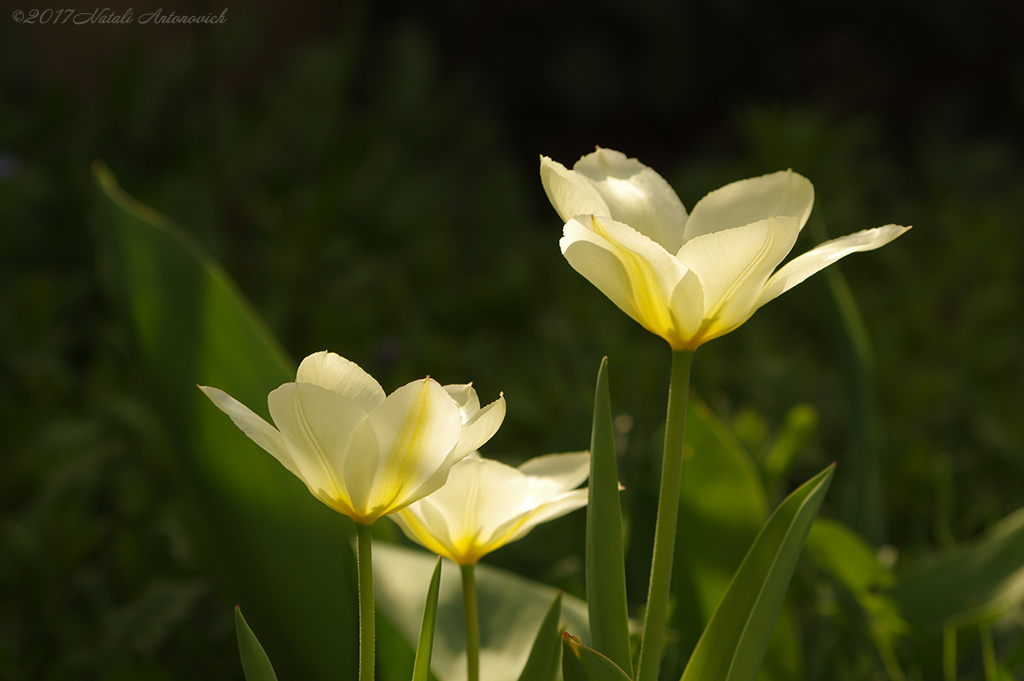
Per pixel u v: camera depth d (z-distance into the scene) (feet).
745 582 2.37
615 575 2.35
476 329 8.07
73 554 4.16
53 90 9.39
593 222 2.26
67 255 7.97
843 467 5.58
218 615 3.95
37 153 9.34
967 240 8.45
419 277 8.54
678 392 2.33
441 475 2.27
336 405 2.22
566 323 6.88
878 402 6.08
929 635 2.95
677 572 2.99
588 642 2.70
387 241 9.32
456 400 2.35
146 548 4.15
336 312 7.16
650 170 2.49
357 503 2.26
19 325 6.47
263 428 2.28
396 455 2.25
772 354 6.93
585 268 2.33
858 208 9.16
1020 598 2.86
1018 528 2.94
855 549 2.94
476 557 2.48
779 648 2.97
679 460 2.33
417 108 12.37
